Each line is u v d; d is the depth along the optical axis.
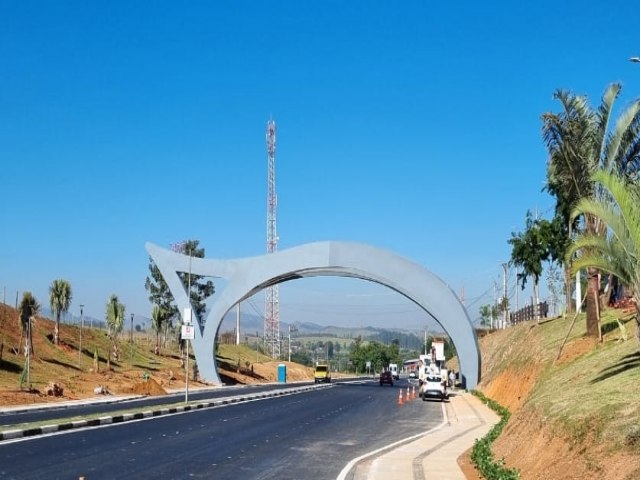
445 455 19.39
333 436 24.06
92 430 23.59
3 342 51.19
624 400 13.31
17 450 17.69
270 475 15.12
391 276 57.28
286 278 63.00
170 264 62.34
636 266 16.67
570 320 43.16
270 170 93.38
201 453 18.47
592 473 10.80
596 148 26.22
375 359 160.12
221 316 62.03
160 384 51.22
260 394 49.16
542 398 18.61
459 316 56.38
